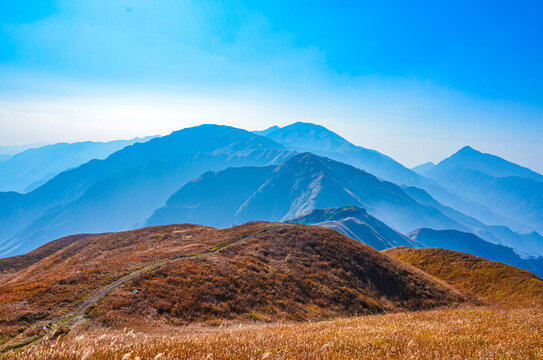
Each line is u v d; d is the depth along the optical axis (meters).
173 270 40.78
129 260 46.50
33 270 68.62
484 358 10.16
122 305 30.08
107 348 10.62
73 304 29.45
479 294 64.50
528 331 16.31
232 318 33.78
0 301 28.89
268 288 43.22
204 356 9.91
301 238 64.06
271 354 9.89
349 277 54.41
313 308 42.09
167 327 27.77
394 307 50.69
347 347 11.83
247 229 71.19
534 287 61.19
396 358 10.24
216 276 41.62
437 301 56.25
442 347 11.70
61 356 9.87
